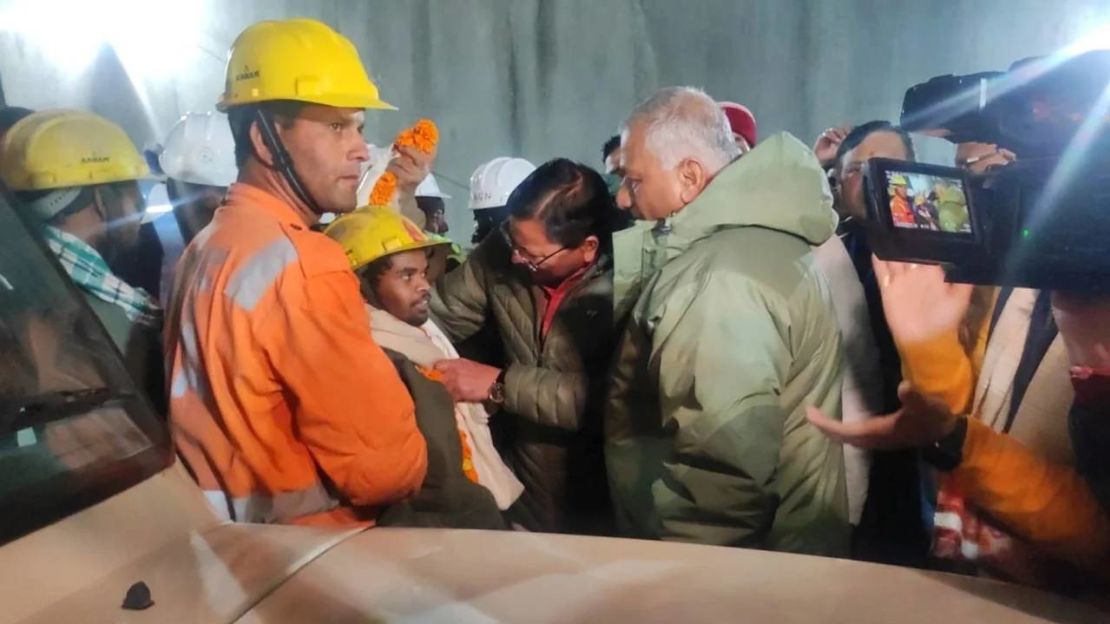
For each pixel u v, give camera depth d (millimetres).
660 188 1896
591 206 2264
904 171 979
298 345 1467
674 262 1741
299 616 949
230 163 2699
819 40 6023
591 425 2270
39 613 933
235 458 1505
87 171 1845
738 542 1636
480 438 2275
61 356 1264
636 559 1078
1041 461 1190
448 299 2689
